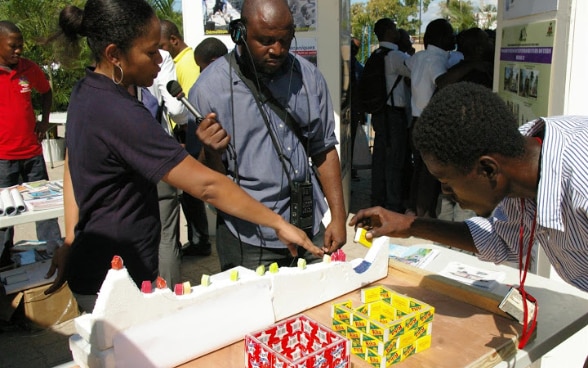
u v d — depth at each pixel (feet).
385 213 5.70
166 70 10.23
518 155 3.83
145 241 5.44
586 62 6.93
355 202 18.97
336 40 13.33
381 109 16.49
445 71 14.20
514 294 4.78
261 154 6.26
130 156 4.82
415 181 15.58
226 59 6.31
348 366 4.07
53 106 27.55
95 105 4.82
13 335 10.05
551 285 6.11
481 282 6.21
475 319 5.01
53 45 5.92
